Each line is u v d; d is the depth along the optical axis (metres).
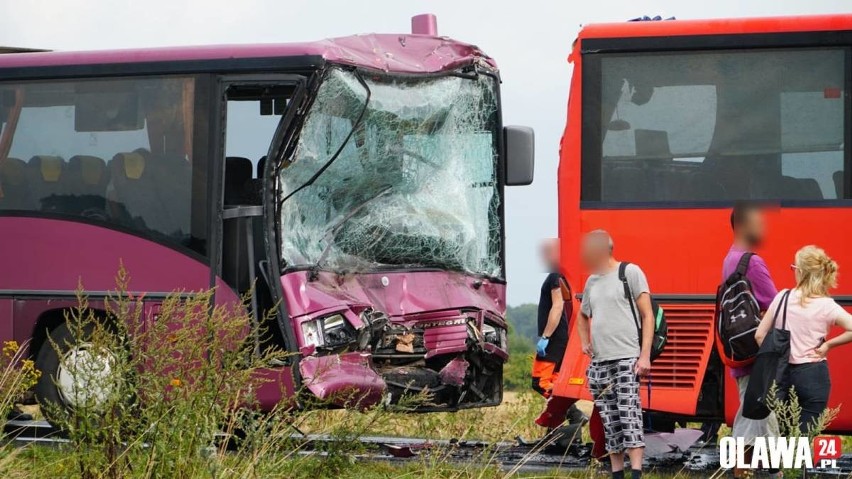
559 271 21.38
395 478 17.55
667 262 21.00
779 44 20.92
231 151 21.23
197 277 20.97
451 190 22.80
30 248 22.00
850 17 20.84
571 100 21.42
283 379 20.09
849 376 20.64
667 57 21.20
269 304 20.75
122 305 16.42
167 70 21.45
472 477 17.98
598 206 21.20
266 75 20.88
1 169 22.30
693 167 21.05
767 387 18.22
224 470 15.15
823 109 20.84
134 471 14.89
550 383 22.17
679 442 23.20
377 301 21.47
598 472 20.27
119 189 21.62
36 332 22.02
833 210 20.72
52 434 19.94
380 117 21.73
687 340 20.97
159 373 15.48
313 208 20.95
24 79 22.27
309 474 17.34
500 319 23.12
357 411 18.78
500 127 23.61
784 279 20.78
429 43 22.75
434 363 21.95
